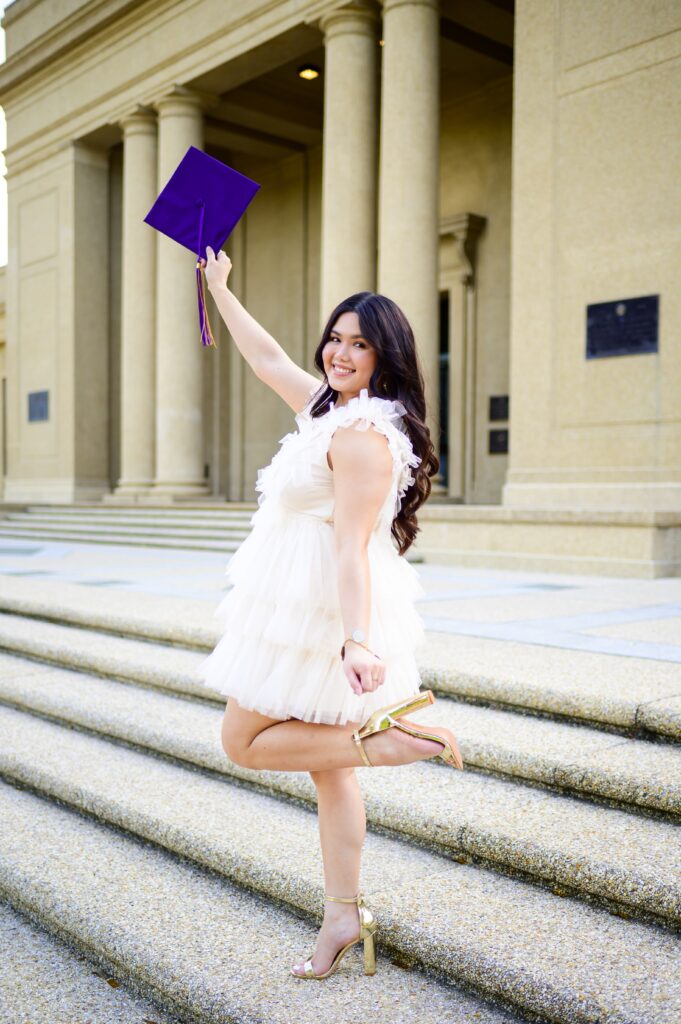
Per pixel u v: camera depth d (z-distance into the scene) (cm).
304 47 1462
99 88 1772
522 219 1086
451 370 1666
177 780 366
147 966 248
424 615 580
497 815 284
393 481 221
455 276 1656
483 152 1628
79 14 1734
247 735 229
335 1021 217
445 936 233
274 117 1788
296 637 217
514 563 950
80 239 1892
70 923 276
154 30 1636
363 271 1336
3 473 2620
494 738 331
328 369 236
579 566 901
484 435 1625
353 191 1325
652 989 206
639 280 992
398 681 228
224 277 272
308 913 268
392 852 289
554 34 1053
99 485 1934
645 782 281
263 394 2022
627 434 1003
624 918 242
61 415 1933
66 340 1912
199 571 920
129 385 1748
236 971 239
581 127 1034
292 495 224
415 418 229
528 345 1083
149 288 1739
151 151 1719
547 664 407
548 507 1035
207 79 1584
